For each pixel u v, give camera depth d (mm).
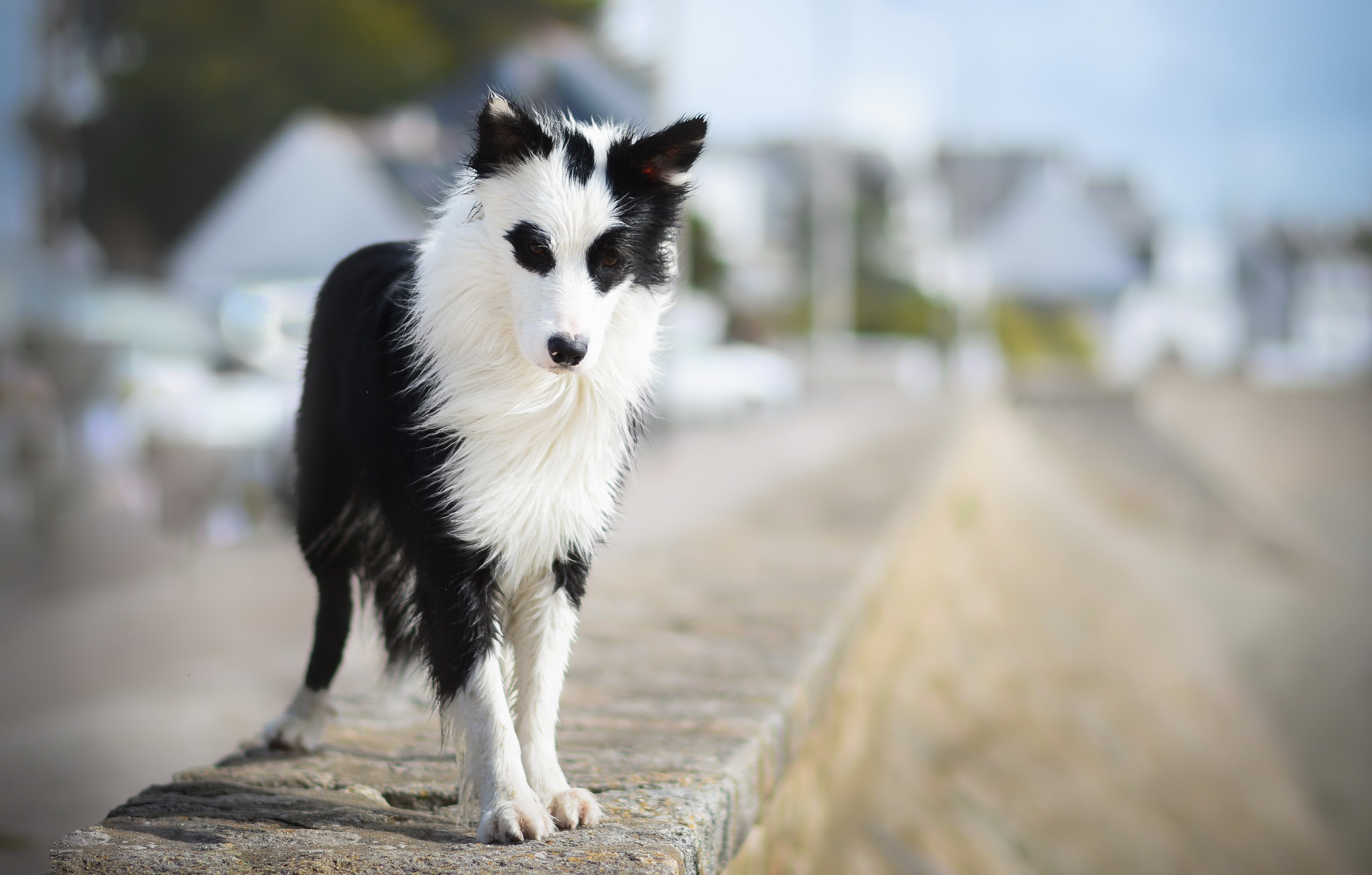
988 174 60531
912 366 43469
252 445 10648
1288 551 27484
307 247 24641
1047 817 7180
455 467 2822
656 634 5000
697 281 38500
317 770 3186
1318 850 10344
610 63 34469
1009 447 25859
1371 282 77938
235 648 6949
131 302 13797
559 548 2957
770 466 15117
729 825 3104
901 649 7551
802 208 50125
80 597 8109
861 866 4770
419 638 2912
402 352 2949
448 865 2420
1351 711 15227
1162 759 10398
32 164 19859
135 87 32500
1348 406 42531
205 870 2391
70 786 4648
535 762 2840
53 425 9562
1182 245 71125
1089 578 17078
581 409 2908
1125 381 41688
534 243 2797
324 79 32906
